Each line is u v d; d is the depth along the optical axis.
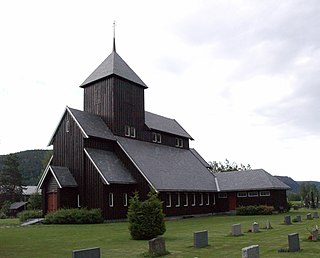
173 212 41.16
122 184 37.66
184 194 44.16
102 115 42.53
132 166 39.47
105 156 38.94
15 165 99.25
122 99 43.03
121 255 15.83
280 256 14.95
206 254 15.61
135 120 44.78
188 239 20.95
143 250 17.12
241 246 17.77
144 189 38.31
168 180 41.06
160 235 22.02
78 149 38.06
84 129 37.91
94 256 12.48
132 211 21.69
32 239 21.97
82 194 37.19
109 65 43.47
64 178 36.88
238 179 53.38
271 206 49.19
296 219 32.69
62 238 22.31
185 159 51.56
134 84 45.16
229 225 30.31
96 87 43.50
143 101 46.53
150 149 45.28
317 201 76.31
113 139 40.56
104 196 35.81
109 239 21.53
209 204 50.31
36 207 57.38
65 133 39.50
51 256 15.88
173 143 52.47
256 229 24.22
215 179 54.44
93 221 33.88
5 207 75.50
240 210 48.62
